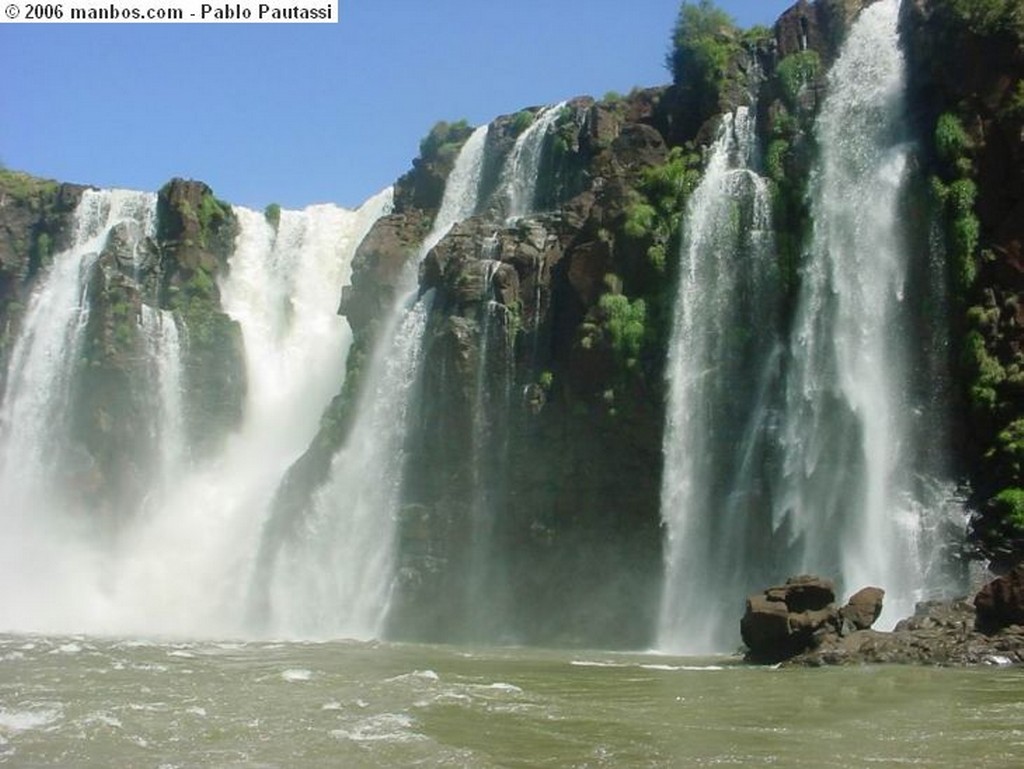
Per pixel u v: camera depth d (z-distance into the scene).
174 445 73.69
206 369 75.75
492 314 57.94
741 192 51.91
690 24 60.09
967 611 34.84
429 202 76.38
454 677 28.98
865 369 47.06
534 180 67.62
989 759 16.30
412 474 58.50
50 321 76.50
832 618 33.91
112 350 73.00
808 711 21.47
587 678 28.84
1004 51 46.34
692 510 49.88
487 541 55.81
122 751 17.44
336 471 62.41
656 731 19.17
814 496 46.94
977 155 45.97
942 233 45.97
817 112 52.53
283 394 77.75
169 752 17.36
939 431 44.91
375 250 68.69
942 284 45.72
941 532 43.44
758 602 34.28
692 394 50.97
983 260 44.97
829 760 16.39
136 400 72.81
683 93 59.47
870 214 48.50
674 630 48.97
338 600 59.41
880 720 20.12
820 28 55.81
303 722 19.95
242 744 17.97
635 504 52.34
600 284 54.28
